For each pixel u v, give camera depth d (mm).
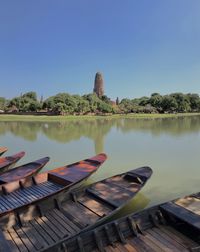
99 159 13555
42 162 13859
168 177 13477
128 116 80000
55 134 32188
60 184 10930
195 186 12055
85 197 9312
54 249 5777
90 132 34281
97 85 135000
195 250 6129
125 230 6918
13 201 9367
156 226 7277
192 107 111688
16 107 93000
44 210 8297
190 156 18547
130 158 18031
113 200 8781
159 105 105312
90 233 6371
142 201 10258
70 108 75688
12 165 14805
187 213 7223
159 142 25109
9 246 6660
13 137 29578
